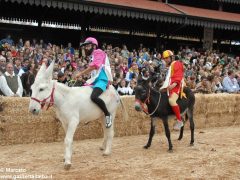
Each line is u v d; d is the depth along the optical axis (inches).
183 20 987.3
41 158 374.6
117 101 385.7
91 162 364.2
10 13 964.0
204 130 572.4
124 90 578.9
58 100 342.0
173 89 414.9
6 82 463.2
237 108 634.8
